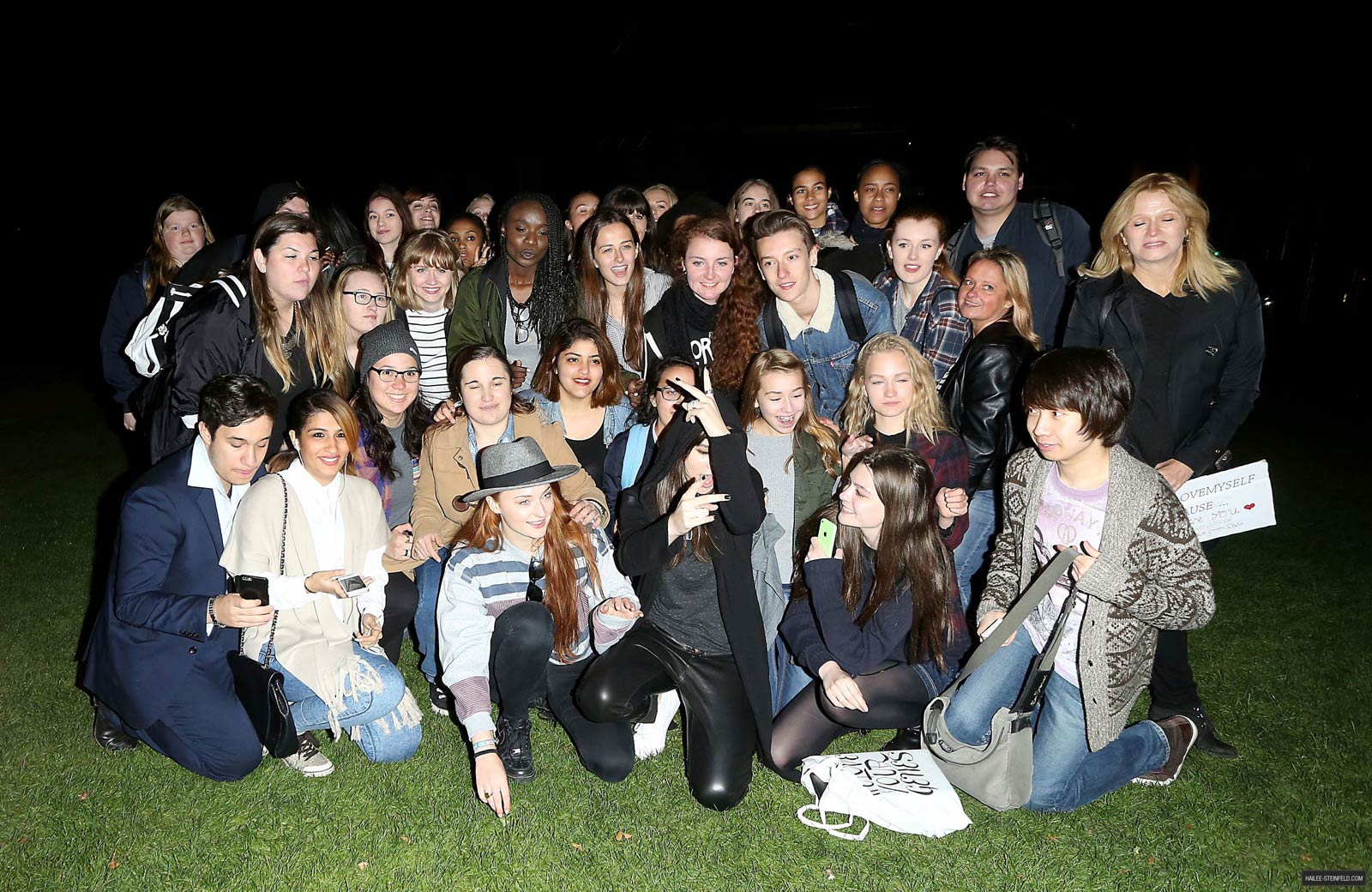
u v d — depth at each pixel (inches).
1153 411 135.5
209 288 143.9
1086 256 184.1
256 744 128.6
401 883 112.2
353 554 133.6
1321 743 139.2
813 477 143.5
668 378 145.3
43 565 202.8
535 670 126.3
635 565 128.8
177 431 144.6
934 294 170.9
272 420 124.2
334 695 125.2
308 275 144.9
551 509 129.0
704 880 112.6
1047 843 118.5
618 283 181.0
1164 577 110.9
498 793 115.0
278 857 115.9
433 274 180.1
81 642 168.2
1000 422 147.1
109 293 628.1
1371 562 206.5
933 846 118.3
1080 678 114.7
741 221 229.1
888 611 127.6
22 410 355.6
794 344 169.5
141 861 114.9
